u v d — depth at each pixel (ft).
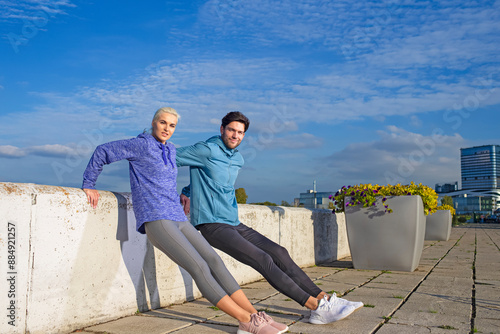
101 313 8.62
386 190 18.04
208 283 7.55
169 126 8.05
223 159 8.96
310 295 8.71
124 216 9.32
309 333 7.89
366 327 8.29
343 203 18.85
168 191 7.95
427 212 18.97
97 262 8.55
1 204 6.81
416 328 8.25
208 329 8.17
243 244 8.63
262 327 7.38
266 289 12.97
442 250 27.89
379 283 14.08
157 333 7.84
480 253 25.52
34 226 7.29
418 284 13.84
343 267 18.99
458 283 13.97
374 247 17.76
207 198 8.96
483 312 9.67
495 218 147.54
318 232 20.86
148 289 9.91
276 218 16.67
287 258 9.02
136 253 9.59
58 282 7.70
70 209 7.97
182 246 7.57
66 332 7.82
